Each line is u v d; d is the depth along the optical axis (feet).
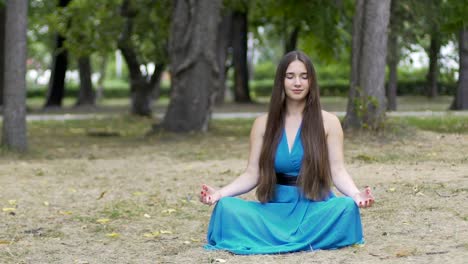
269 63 221.05
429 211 24.11
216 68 55.88
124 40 73.67
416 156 38.04
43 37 123.75
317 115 19.31
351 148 41.73
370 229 21.93
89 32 73.36
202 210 26.50
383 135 44.83
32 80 206.90
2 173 36.83
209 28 55.16
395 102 84.53
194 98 55.31
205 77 55.47
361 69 46.75
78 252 20.34
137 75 79.82
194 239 21.71
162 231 22.85
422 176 31.24
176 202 28.30
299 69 19.22
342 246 19.07
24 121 45.24
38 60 179.01
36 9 95.96
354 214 19.10
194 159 41.55
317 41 62.44
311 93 19.38
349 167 35.14
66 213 26.35
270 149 19.35
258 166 19.88
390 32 62.44
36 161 41.91
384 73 46.73
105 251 20.38
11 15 44.16
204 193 19.58
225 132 56.90
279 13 61.16
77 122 76.48
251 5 82.02
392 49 66.95
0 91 94.58
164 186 32.19
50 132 64.13
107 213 26.32
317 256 18.22
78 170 37.99
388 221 22.97
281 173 19.45
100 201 28.91
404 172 32.73
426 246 19.30
